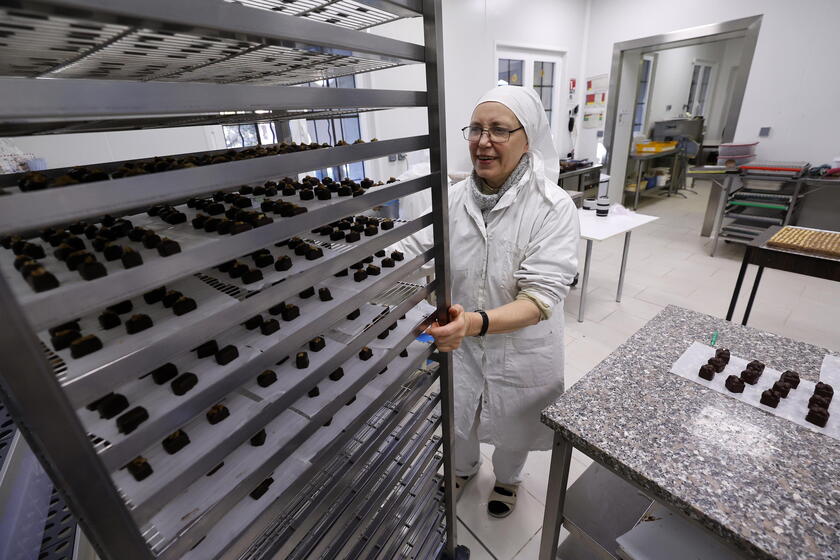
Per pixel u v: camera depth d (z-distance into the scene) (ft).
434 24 2.02
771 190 11.56
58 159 5.41
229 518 1.82
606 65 15.71
